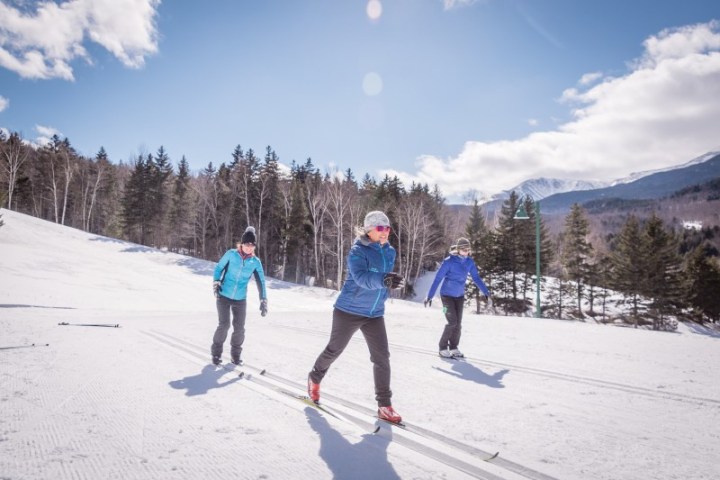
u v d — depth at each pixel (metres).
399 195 58.53
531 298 44.06
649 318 39.81
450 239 53.53
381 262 3.25
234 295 5.46
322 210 44.81
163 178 60.66
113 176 66.50
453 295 6.01
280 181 49.09
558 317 40.94
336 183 42.22
